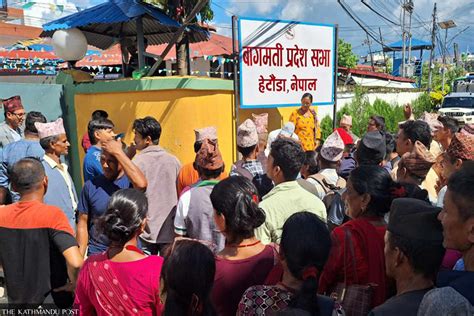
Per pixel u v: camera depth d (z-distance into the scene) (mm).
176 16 6039
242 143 3648
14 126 4512
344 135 5312
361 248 1987
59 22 5727
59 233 2400
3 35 12930
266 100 6258
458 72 36562
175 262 1525
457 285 1509
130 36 6840
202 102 5492
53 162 3633
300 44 6621
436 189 3262
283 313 1431
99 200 2938
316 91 6965
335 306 1552
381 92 17766
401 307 1448
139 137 3570
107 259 1962
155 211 3457
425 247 1501
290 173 2635
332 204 2977
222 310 1918
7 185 3693
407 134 3621
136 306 1886
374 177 2111
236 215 1944
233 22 5793
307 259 1526
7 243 2367
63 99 6020
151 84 5191
